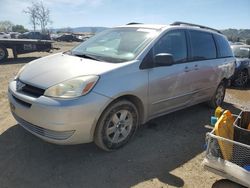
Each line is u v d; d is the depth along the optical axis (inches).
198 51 209.3
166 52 176.6
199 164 151.9
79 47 190.1
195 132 194.9
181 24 209.3
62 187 123.6
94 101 133.6
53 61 162.2
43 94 133.8
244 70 395.5
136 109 159.9
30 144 157.8
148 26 187.9
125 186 127.7
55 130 129.8
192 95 206.4
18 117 146.9
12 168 134.7
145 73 159.2
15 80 158.1
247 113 131.4
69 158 146.5
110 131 149.3
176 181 134.7
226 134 119.3
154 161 150.7
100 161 145.6
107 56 163.9
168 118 218.1
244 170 104.8
